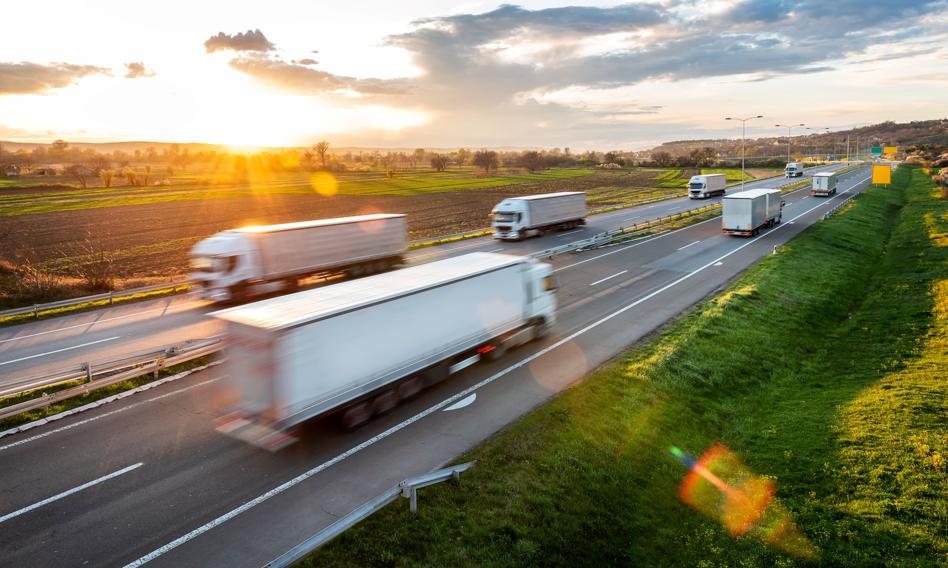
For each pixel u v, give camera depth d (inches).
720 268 1264.8
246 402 470.9
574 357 725.9
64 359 768.9
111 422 551.2
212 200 3639.3
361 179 5802.2
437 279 610.5
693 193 2910.9
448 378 656.4
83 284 1214.3
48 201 3580.2
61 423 548.7
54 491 432.5
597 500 450.0
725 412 640.4
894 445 535.8
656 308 952.3
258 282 1041.5
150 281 1270.9
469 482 438.0
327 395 486.0
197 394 621.3
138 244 2086.6
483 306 664.4
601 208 2541.8
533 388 626.5
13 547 368.2
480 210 2989.7
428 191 4254.4
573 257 1433.3
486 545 379.9
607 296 1039.0
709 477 514.9
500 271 691.4
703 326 839.7
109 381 621.6
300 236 1103.0
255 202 3501.5
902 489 472.1
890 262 1457.9
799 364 804.6
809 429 591.5
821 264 1353.3
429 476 413.1
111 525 390.6
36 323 958.4
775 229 1840.6
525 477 454.9
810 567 396.5
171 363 679.1
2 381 684.7
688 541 430.6
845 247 1604.3
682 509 467.8
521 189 4311.0
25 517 399.9
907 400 624.4
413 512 396.8
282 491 432.8
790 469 521.3
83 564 353.1
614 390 624.1
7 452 492.1
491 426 536.7
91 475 455.2
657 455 529.3
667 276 1194.6
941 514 438.0
